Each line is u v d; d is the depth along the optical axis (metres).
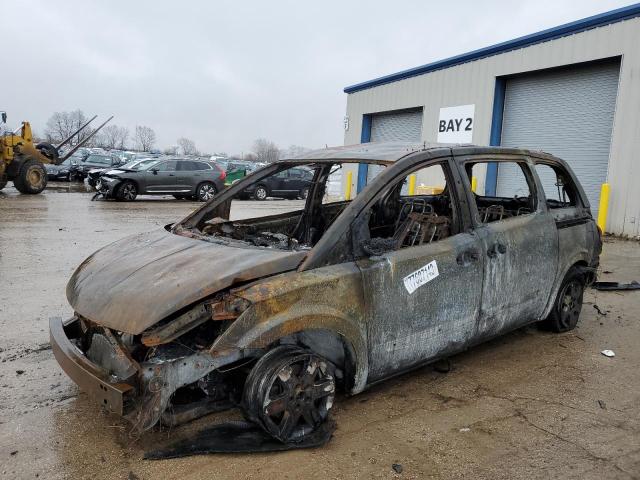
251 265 3.02
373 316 3.29
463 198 3.91
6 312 5.37
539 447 3.08
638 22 11.57
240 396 3.12
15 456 2.91
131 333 2.75
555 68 13.75
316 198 4.93
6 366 4.09
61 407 3.47
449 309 3.72
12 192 20.91
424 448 3.05
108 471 2.78
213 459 2.90
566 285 4.93
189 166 20.11
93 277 3.42
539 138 14.50
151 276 3.14
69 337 3.58
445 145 4.14
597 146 12.97
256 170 4.61
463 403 3.62
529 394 3.78
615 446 3.10
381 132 21.25
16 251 8.52
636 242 11.05
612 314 5.71
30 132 19.80
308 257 3.12
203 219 4.43
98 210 15.36
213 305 2.80
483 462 2.92
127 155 34.97
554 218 4.69
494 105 15.42
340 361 3.35
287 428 2.99
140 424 2.65
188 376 2.77
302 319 2.95
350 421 3.35
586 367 4.28
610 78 12.59
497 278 4.04
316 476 2.76
